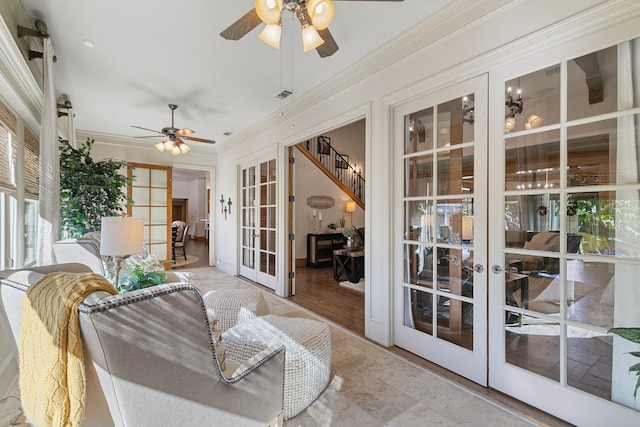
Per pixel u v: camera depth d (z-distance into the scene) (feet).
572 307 6.04
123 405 3.07
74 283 3.28
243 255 19.98
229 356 6.15
